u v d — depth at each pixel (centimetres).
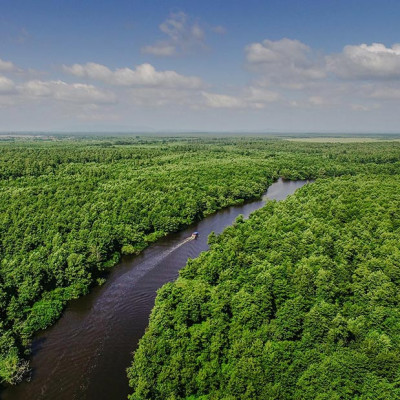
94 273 9069
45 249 9212
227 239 9756
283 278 7106
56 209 11694
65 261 8656
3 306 7012
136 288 8569
